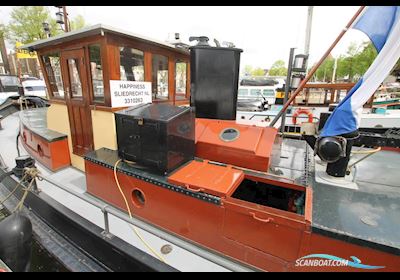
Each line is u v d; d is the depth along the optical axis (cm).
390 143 192
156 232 142
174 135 201
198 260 180
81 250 209
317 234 142
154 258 169
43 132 356
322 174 209
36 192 256
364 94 166
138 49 289
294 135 472
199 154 243
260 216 156
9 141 482
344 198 171
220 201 169
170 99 372
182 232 196
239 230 168
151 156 206
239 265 172
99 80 275
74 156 339
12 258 198
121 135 222
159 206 203
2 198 297
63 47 301
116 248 178
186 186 184
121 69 272
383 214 153
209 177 194
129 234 208
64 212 221
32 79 1058
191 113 220
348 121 175
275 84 1086
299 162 241
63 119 342
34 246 223
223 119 273
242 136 229
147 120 198
